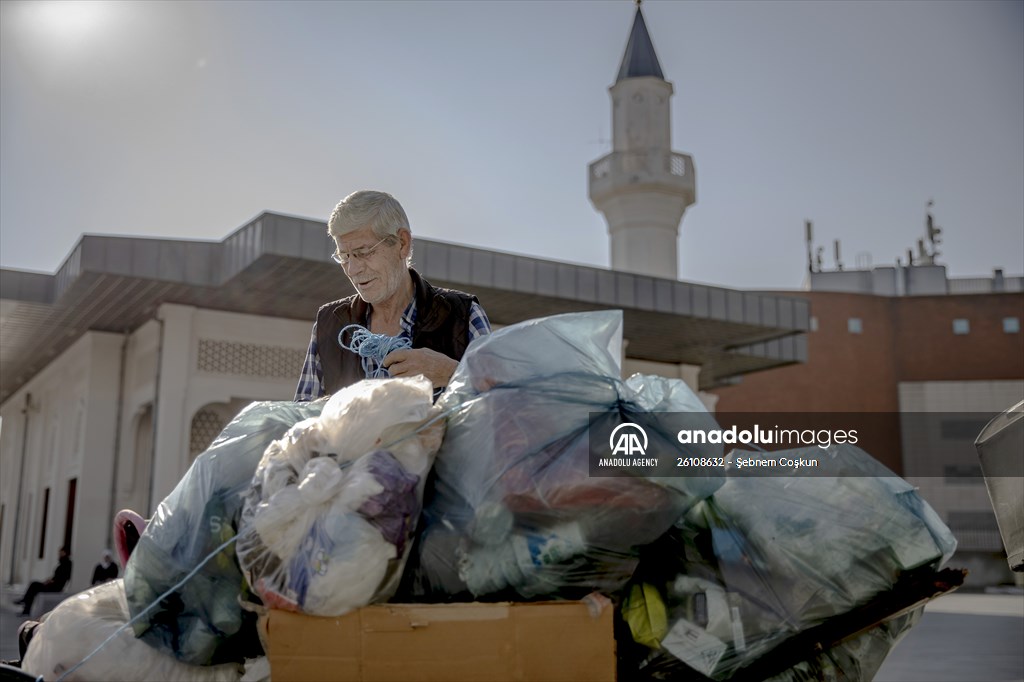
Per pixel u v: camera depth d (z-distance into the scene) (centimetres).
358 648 149
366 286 233
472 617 151
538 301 1529
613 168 2783
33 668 171
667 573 170
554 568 159
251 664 174
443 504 167
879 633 196
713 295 1680
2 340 1775
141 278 1295
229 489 177
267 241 1199
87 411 1634
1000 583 2458
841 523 179
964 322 3522
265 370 1545
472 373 180
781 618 168
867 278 4238
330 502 155
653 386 185
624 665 167
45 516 2042
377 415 164
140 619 171
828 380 3444
